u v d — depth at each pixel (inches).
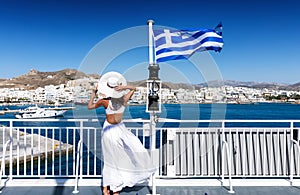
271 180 166.9
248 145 180.5
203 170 177.2
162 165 173.8
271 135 176.9
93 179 167.0
